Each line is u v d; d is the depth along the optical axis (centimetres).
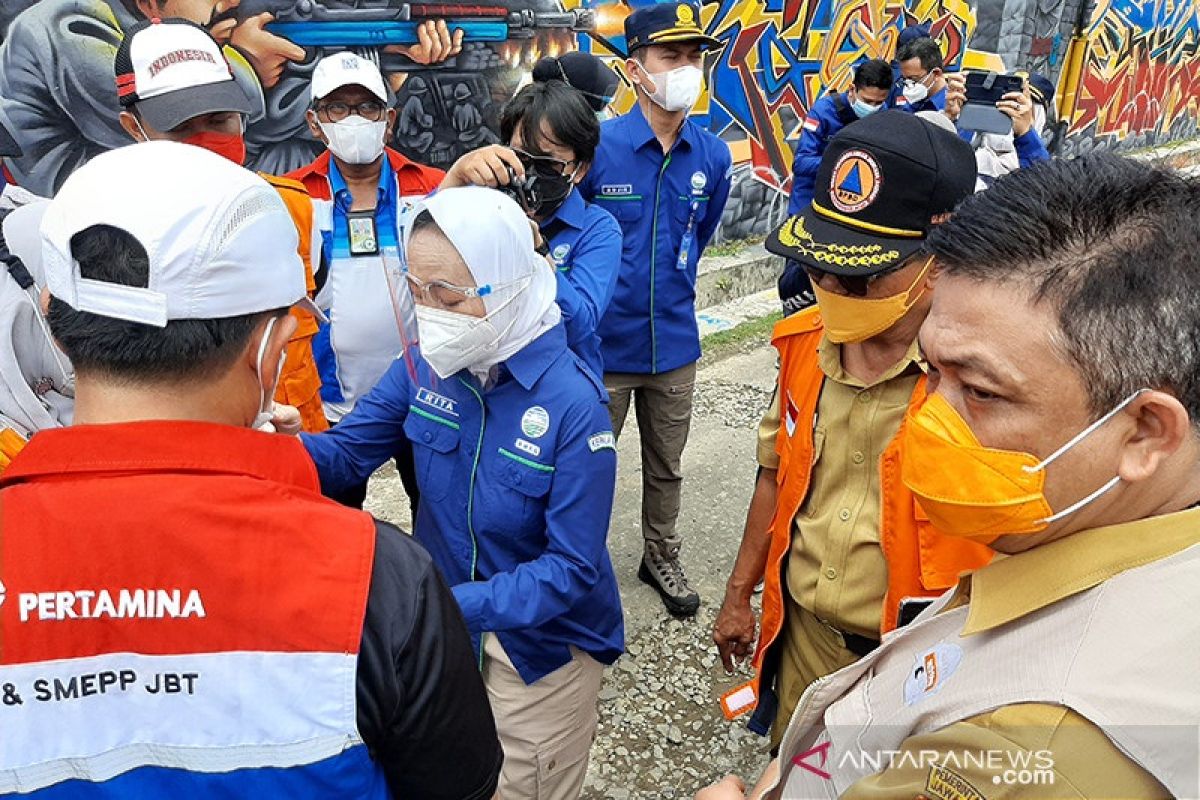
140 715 77
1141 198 71
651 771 249
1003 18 834
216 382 81
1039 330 72
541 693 170
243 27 385
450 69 458
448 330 147
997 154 397
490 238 143
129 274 75
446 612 86
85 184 77
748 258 646
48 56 349
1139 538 74
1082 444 74
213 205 77
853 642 165
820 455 163
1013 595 79
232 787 78
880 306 142
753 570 200
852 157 142
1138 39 1056
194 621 76
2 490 76
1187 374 69
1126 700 65
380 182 270
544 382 157
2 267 150
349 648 78
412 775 87
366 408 182
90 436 76
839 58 686
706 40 301
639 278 301
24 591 74
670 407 312
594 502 158
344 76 252
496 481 160
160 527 75
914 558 147
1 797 75
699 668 289
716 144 324
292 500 81
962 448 79
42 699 75
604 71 312
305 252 251
